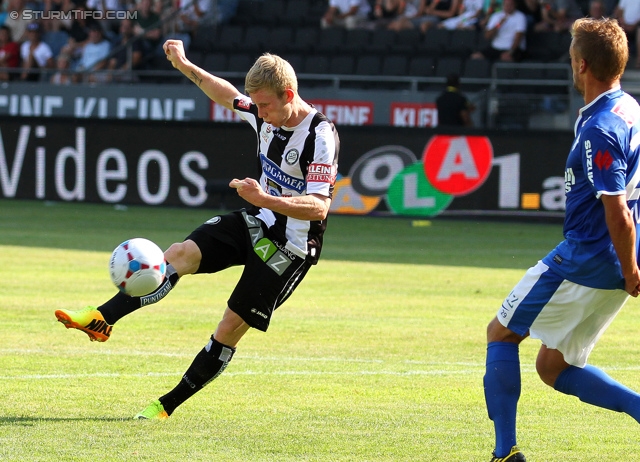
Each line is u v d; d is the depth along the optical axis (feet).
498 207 111.34
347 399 36.91
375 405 35.99
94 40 144.05
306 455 28.99
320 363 43.62
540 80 124.16
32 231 95.09
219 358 33.01
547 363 29.76
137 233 94.38
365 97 124.98
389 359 44.80
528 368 44.06
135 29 146.72
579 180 27.27
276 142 32.58
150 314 55.62
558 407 36.65
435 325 53.78
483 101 124.88
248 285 32.48
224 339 33.01
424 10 143.74
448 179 112.06
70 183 119.75
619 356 46.21
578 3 140.26
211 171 115.96
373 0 147.33
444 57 135.23
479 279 72.28
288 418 33.76
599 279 27.04
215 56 141.28
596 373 29.01
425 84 130.41
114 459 27.86
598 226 26.99
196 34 145.07
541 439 31.89
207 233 32.83
